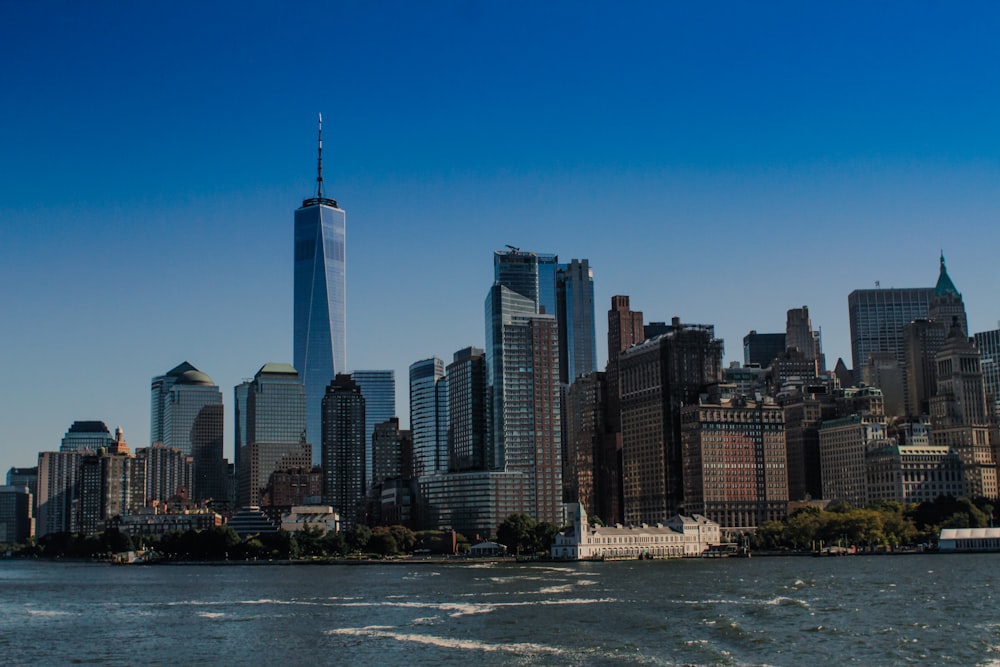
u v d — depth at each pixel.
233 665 195.00
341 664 192.00
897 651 190.00
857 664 179.50
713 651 193.75
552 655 194.00
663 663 184.12
